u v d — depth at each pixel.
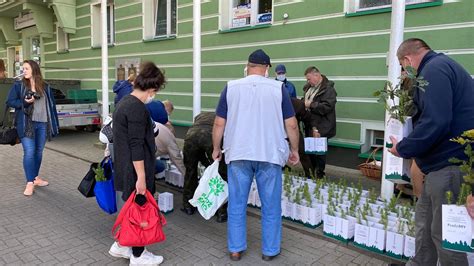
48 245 3.74
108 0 11.73
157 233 3.15
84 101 10.92
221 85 8.64
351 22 6.34
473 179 2.20
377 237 3.47
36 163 5.51
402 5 4.12
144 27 10.45
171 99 9.95
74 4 12.96
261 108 3.28
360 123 6.39
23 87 5.13
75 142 9.80
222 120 3.46
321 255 3.53
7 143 5.29
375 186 5.55
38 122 5.36
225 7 8.42
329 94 5.63
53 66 14.59
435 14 5.50
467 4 5.24
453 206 2.26
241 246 3.46
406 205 3.92
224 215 4.40
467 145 2.27
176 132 9.96
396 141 2.76
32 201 5.07
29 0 13.36
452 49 5.41
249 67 3.40
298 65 7.13
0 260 3.42
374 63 6.14
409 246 3.30
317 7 6.73
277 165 3.36
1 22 16.23
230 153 3.36
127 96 3.18
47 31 14.22
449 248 2.29
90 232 4.07
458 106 2.45
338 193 4.49
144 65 3.19
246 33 7.95
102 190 3.64
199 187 3.74
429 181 2.54
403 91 2.83
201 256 3.53
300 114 5.48
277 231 3.44
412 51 2.69
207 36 8.77
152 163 3.24
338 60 6.56
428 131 2.38
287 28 7.22
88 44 12.69
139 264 3.24
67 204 4.96
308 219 4.07
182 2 9.34
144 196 3.14
